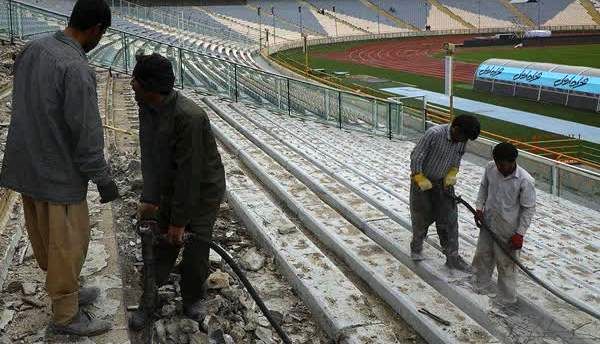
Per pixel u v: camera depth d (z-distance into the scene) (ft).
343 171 35.22
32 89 11.35
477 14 260.62
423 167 19.17
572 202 37.29
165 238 13.29
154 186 13.19
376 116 54.80
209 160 13.47
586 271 21.77
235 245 21.24
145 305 13.64
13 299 14.30
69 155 11.66
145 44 68.18
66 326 12.62
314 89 57.67
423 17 256.32
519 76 99.25
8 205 19.94
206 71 62.69
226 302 15.89
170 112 12.54
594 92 84.74
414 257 20.75
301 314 17.01
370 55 179.73
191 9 211.20
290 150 39.19
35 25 63.67
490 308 17.80
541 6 266.57
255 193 26.63
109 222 19.03
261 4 241.55
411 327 16.85
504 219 17.65
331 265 19.25
